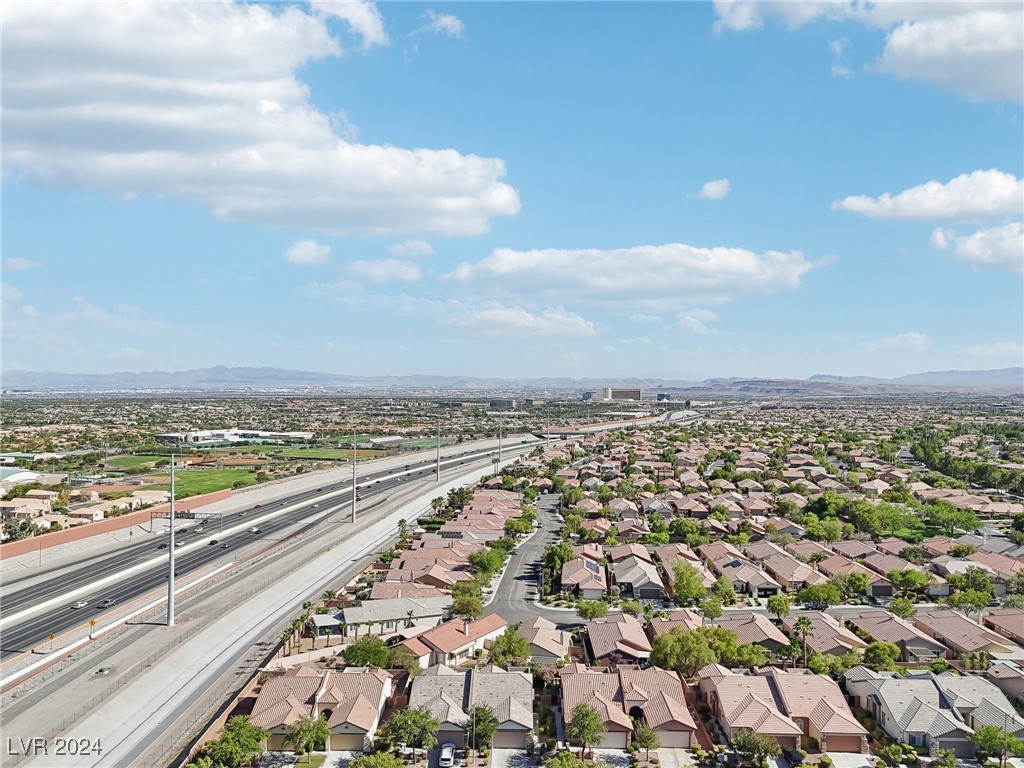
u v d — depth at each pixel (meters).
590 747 91.31
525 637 117.56
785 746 90.75
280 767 86.69
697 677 107.00
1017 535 183.12
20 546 175.75
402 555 172.62
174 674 110.38
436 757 89.38
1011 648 115.31
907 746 89.62
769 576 162.50
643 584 150.38
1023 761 87.94
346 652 111.38
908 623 127.25
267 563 173.00
